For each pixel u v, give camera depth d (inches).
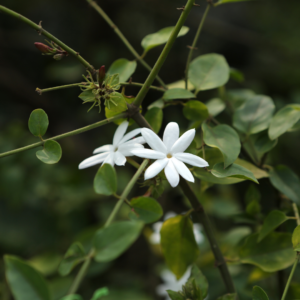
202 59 24.1
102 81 20.7
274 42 54.1
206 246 30.9
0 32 55.0
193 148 21.8
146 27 56.7
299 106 22.5
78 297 20.0
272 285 25.8
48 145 20.7
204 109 23.0
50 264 30.3
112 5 52.6
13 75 55.4
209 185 23.1
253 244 22.2
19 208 41.4
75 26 56.9
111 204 41.8
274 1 57.0
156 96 52.1
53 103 56.7
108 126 53.1
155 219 20.7
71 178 44.6
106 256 20.5
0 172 42.1
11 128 47.0
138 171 20.8
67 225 40.6
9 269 20.0
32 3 55.1
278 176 22.9
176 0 55.3
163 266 32.8
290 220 23.1
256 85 52.6
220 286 27.4
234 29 54.3
